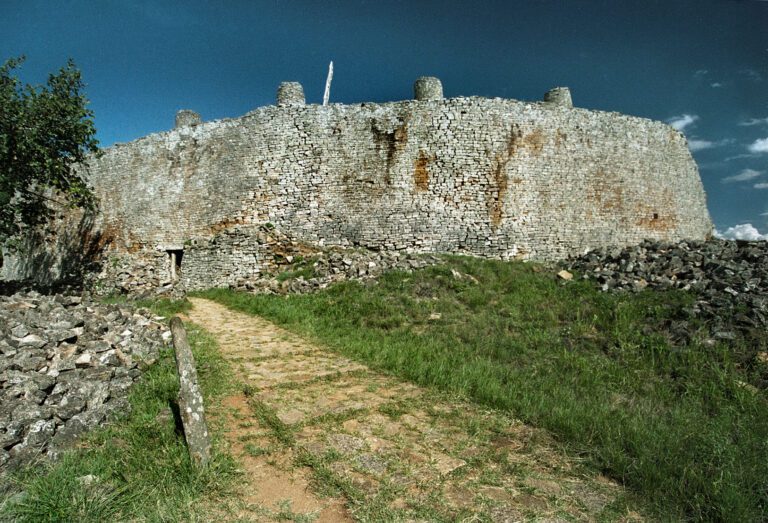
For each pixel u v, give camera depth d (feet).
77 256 73.61
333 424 17.26
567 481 13.87
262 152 60.39
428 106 56.44
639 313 34.73
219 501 12.29
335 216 57.72
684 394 23.26
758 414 19.88
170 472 13.24
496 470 14.33
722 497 12.59
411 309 37.35
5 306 24.58
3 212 53.21
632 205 60.70
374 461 14.58
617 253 50.34
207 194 63.87
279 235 57.82
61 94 52.42
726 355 26.40
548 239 56.24
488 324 34.76
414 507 12.13
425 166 56.13
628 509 12.42
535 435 16.81
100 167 73.10
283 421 17.38
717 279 37.06
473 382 22.13
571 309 37.70
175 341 14.24
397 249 55.83
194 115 71.87
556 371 26.14
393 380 22.67
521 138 56.39
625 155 60.70
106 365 20.49
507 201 55.62
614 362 27.61
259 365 24.82
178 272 68.28
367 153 57.41
